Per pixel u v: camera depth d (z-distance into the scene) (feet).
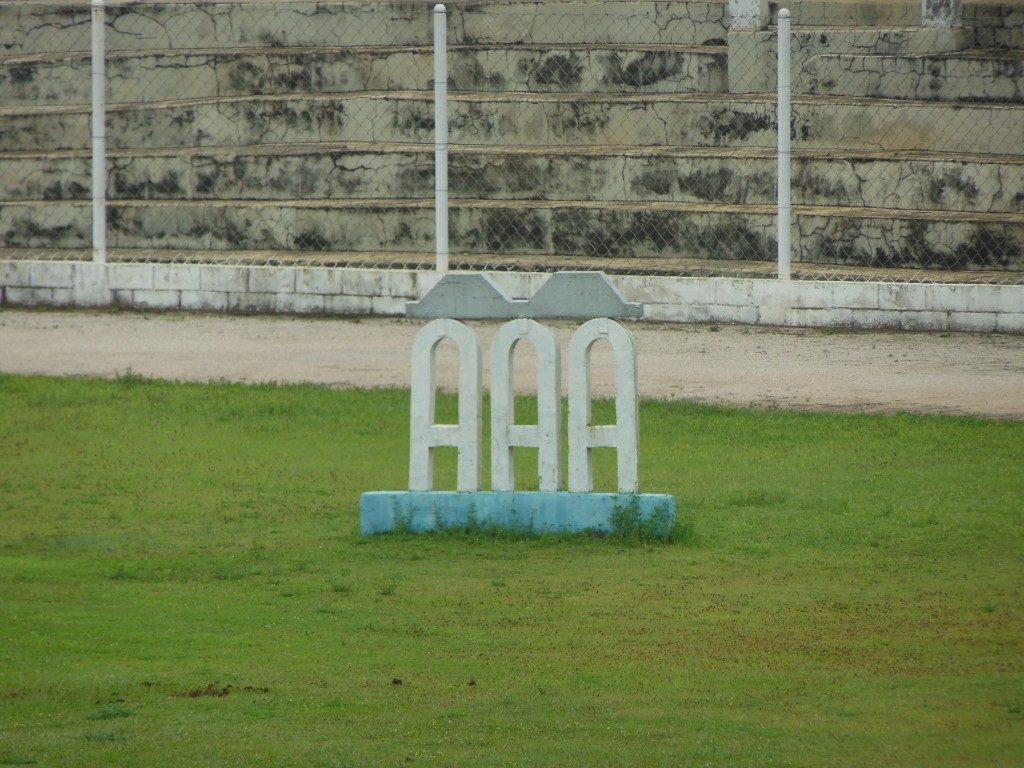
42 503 128.16
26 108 302.25
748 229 240.94
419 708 76.69
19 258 263.29
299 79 288.30
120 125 285.84
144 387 178.81
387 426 159.94
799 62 270.05
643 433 154.61
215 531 118.42
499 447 115.44
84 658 84.94
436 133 222.48
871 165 244.22
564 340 208.95
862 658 84.69
